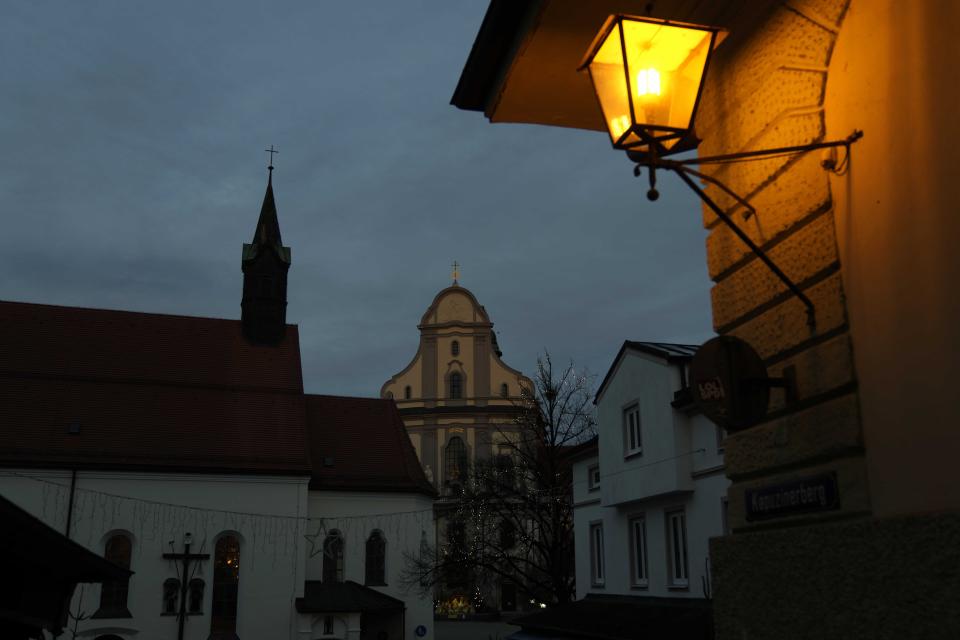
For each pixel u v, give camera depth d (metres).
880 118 4.04
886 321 3.95
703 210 5.69
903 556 3.60
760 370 4.54
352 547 42.00
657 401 19.62
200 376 43.88
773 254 4.86
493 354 63.16
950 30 3.61
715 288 5.51
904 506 3.77
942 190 3.62
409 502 43.50
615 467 21.53
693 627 16.59
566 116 6.41
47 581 9.95
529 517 30.88
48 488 36.88
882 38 4.04
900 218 3.87
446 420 61.69
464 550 32.19
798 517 4.45
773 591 4.52
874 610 3.75
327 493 42.53
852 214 4.21
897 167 3.91
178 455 39.59
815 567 4.18
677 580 19.19
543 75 5.86
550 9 5.16
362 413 47.81
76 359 42.41
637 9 5.23
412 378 63.25
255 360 45.75
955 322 3.52
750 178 5.08
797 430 4.51
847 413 4.13
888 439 3.90
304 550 39.59
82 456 38.03
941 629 3.37
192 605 37.25
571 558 30.97
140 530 37.53
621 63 4.24
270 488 39.81
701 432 18.42
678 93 4.15
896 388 3.86
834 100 4.39
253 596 37.97
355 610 38.19
